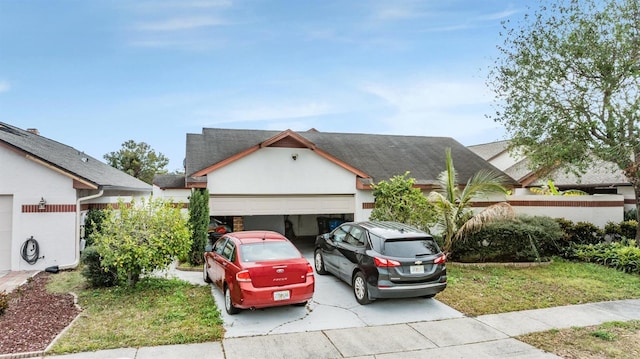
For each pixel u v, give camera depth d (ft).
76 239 35.17
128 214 26.05
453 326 20.44
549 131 39.58
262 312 22.33
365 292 23.40
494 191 39.32
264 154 41.42
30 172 34.30
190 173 40.88
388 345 17.83
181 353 16.42
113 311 21.74
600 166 50.78
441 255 23.59
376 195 39.91
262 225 56.18
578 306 24.02
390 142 61.21
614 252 36.04
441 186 44.60
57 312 21.61
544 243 38.68
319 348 17.35
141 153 120.47
